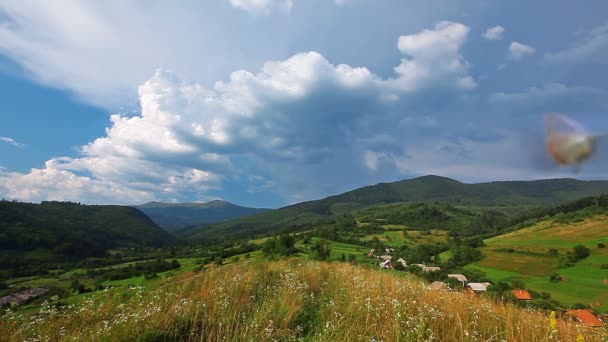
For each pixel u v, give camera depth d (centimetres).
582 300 4834
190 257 9831
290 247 5722
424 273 5519
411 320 609
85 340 530
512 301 848
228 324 611
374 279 1093
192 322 646
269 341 569
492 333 618
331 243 10994
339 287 987
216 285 902
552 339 569
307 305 820
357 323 629
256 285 983
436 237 15575
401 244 12900
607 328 614
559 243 9906
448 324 636
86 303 716
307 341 593
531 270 7738
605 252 8100
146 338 563
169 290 861
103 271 8062
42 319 604
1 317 587
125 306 718
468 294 918
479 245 11306
